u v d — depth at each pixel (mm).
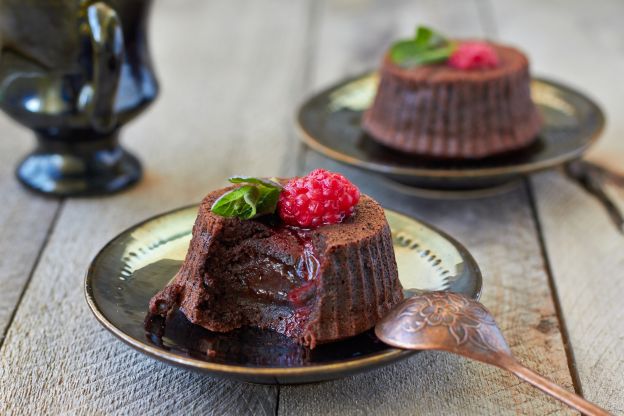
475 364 499
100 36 568
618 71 768
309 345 487
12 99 594
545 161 596
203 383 490
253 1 958
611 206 616
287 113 719
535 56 792
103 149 627
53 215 604
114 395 484
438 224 597
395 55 646
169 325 496
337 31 864
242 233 501
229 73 778
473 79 619
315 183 499
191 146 678
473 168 609
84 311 531
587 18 886
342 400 483
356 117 674
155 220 541
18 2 565
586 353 509
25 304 535
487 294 543
